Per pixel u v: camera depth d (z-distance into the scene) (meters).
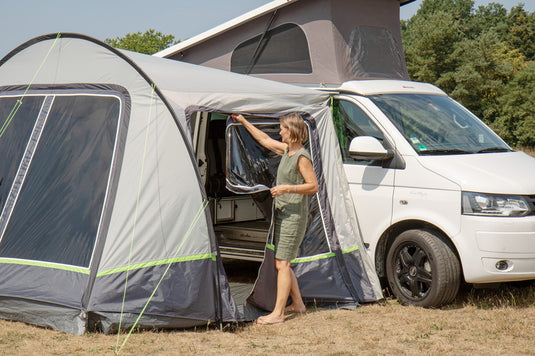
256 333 5.19
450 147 6.44
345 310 6.00
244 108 5.89
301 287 6.07
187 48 9.73
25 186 5.64
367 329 5.35
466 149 6.49
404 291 6.21
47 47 6.03
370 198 6.40
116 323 4.85
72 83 5.81
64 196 5.44
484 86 41.62
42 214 5.45
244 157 6.39
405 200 6.15
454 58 43.00
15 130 5.95
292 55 8.77
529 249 5.69
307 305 6.18
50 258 5.23
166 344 4.73
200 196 5.39
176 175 5.31
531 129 37.78
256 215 7.86
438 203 5.94
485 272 5.71
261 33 9.02
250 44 9.14
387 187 6.30
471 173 5.94
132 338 4.80
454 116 7.02
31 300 5.08
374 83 7.11
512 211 5.71
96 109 5.62
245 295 6.52
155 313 4.99
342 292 6.12
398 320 5.62
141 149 5.31
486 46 42.22
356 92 6.85
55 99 5.86
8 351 4.46
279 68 8.91
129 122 5.41
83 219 5.26
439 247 5.90
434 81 43.78
